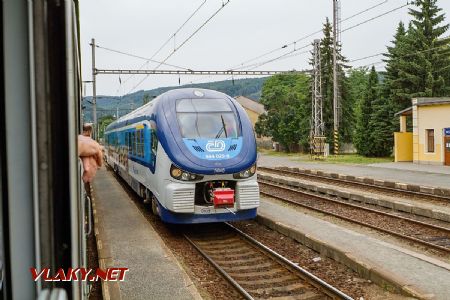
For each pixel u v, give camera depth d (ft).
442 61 134.82
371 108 138.92
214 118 34.94
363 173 80.53
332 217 41.11
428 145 97.60
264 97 201.36
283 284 24.21
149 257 27.61
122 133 62.80
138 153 44.88
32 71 4.82
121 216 40.45
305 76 212.64
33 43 4.81
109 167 93.66
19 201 4.97
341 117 168.04
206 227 38.75
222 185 33.35
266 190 62.08
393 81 134.10
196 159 32.58
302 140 172.24
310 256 28.91
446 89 132.87
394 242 32.37
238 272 26.48
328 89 168.76
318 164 107.24
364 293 21.98
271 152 196.24
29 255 5.03
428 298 19.69
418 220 40.78
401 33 151.94
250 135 34.94
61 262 5.13
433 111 94.84
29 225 5.01
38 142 4.86
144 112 42.14
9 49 4.87
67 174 5.15
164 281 23.32
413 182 65.00
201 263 28.50
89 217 11.38
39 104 4.85
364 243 30.25
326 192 57.36
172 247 32.60
